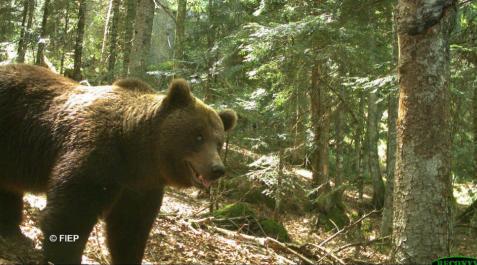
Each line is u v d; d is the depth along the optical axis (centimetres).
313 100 1572
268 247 1028
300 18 1478
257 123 1545
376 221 1838
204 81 1570
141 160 536
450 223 607
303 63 1382
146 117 536
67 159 509
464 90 1377
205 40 2098
